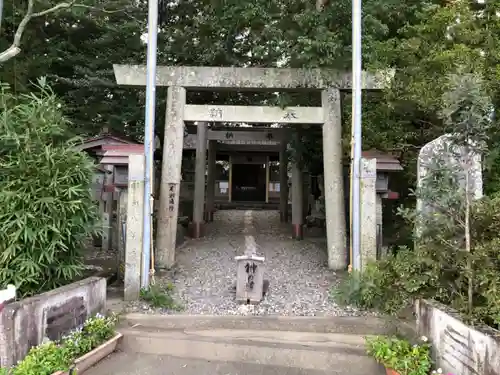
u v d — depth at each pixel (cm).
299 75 683
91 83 970
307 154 980
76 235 446
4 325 333
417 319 388
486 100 334
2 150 414
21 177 407
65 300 392
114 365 386
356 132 566
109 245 931
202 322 470
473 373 293
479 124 330
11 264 404
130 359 400
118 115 1040
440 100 517
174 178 701
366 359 385
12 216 398
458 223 347
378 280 398
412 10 706
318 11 670
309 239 1035
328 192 702
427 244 355
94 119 1075
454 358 318
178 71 687
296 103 873
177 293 578
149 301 525
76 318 409
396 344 358
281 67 734
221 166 2100
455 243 346
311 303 538
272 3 710
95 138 830
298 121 691
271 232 1151
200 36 962
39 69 982
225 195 2072
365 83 646
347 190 804
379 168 604
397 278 378
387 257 404
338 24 668
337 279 653
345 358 388
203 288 607
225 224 1301
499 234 323
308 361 393
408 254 381
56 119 447
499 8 604
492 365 272
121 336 426
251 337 431
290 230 1187
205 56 943
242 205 1856
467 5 608
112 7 972
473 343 294
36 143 420
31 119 424
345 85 681
